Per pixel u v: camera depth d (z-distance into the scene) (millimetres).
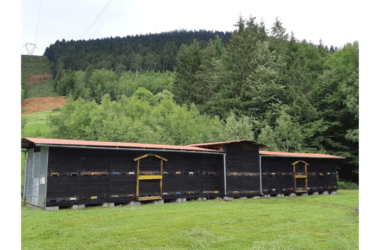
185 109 50906
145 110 46219
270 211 15320
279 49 67562
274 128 51156
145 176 17734
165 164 19000
